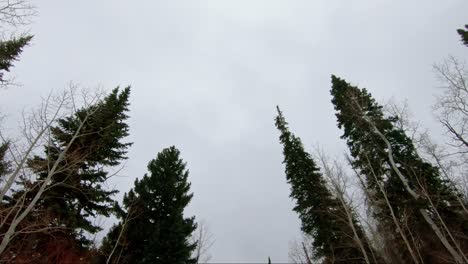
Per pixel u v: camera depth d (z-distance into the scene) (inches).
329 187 942.4
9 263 593.0
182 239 876.0
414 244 805.2
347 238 962.7
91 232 713.0
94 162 742.5
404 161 876.0
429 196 794.2
